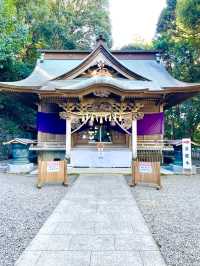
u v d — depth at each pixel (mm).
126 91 12555
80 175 12117
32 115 22375
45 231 4797
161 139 14734
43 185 9766
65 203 6941
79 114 13664
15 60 20016
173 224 5332
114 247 4082
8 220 5562
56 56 19344
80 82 13938
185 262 3678
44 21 27844
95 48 14859
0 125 18609
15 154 13438
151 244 4211
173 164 13969
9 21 18703
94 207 6531
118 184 9859
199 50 19891
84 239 4410
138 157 14352
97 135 15109
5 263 3621
